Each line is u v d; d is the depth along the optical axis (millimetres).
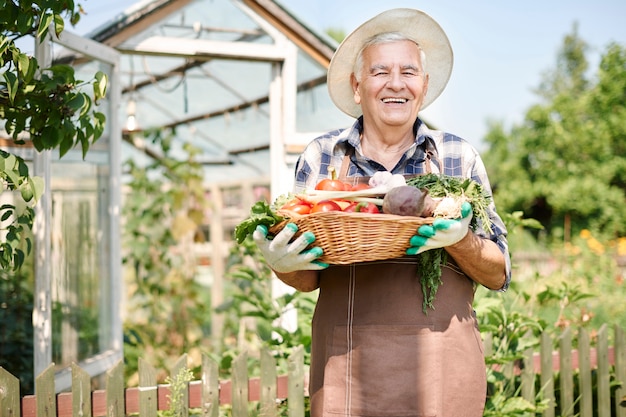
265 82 5539
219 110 6383
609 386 3486
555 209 13195
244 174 7758
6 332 4176
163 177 7270
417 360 1994
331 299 2125
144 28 4324
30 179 2633
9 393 2494
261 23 4672
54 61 3514
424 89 2348
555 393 3586
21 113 2795
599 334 3459
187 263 7168
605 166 13039
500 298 3428
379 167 2203
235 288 7500
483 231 2076
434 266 1982
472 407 2041
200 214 7082
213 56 4582
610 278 6680
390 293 2031
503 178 14180
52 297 3572
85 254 3938
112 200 4227
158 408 2715
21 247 4223
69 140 2840
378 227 1723
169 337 6312
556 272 6246
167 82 5914
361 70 2232
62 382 3576
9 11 2604
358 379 2031
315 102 4910
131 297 6559
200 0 4414
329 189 1924
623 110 13242
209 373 2729
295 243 1794
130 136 6949
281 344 3344
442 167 2189
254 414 3037
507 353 3168
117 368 2650
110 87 4203
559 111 13844
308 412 3068
